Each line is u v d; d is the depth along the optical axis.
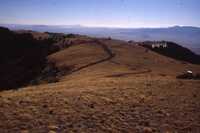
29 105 19.53
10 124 15.77
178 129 17.62
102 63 68.88
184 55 164.75
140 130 16.84
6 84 73.06
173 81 35.19
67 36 168.62
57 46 128.88
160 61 87.56
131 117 19.02
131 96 24.78
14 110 18.11
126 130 16.67
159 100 24.19
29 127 15.66
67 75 56.94
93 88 28.08
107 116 18.70
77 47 108.19
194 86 31.95
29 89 29.58
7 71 89.69
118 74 50.06
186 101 24.48
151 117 19.36
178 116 20.09
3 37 142.12
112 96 24.22
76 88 28.41
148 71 59.09
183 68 78.81
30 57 107.12
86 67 64.69
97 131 16.11
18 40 141.50
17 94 23.64
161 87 30.30
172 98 25.27
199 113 21.16
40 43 142.38
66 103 20.80
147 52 106.12
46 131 15.32
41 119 17.00
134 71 56.25
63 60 82.19
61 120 17.20
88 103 21.25
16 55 123.56
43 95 23.11
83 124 16.95
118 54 88.56
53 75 68.69
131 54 92.62
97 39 140.00
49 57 94.19
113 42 127.44
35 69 85.25
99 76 46.81
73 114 18.45
